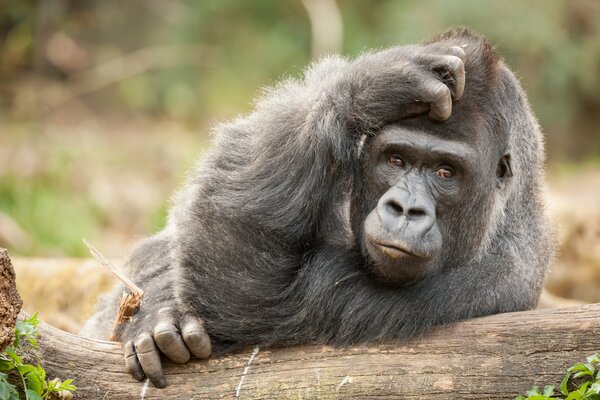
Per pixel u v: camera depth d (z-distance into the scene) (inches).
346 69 521.7
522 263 547.8
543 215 589.9
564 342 452.4
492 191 518.9
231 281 497.7
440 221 500.1
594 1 1695.4
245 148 539.8
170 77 1668.3
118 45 1689.2
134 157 1405.0
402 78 475.5
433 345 471.2
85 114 1560.0
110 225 1218.6
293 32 1752.0
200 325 490.9
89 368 481.4
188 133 1569.9
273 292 499.2
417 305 490.3
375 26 1716.3
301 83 581.3
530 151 565.9
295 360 482.0
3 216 1098.1
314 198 508.1
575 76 1689.2
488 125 499.2
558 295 1071.6
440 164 486.6
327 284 496.4
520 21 1601.9
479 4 1592.0
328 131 499.2
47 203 1156.5
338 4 1755.7
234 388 474.9
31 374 440.8
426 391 457.4
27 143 1320.1
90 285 808.9
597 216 1089.4
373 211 476.1
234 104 1649.9
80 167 1302.9
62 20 1630.2
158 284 549.0
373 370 466.6
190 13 1729.8
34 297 810.8
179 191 606.5
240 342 497.4
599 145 1724.9
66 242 1122.0
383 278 492.7
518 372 452.4
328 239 519.2
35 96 1528.1
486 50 510.0
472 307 506.9
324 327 492.7
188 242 508.4
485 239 529.7
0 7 1596.9
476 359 459.5
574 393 432.5
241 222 502.9
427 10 1615.4
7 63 1598.2
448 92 462.3
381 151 490.9
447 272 514.9
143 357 475.5
